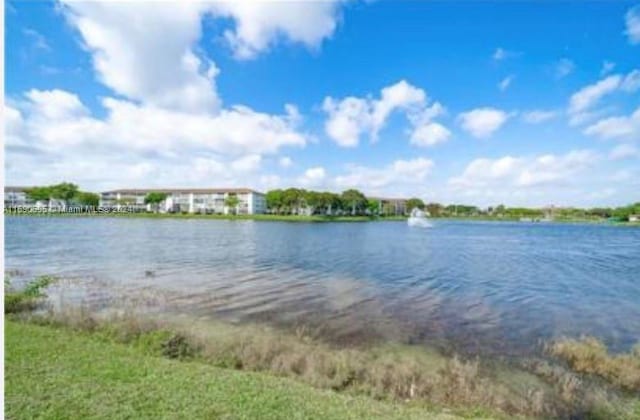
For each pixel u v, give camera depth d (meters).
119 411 5.16
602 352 9.97
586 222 161.50
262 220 113.81
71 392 5.64
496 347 10.98
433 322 13.59
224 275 22.94
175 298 16.02
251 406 5.62
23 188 110.69
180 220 107.50
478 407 6.95
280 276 23.12
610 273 27.17
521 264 31.80
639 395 7.96
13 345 7.67
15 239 43.09
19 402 5.23
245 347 9.09
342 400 6.29
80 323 10.46
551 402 7.48
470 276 24.92
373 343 11.07
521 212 190.75
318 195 134.88
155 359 7.57
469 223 149.12
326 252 37.28
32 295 13.77
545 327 13.31
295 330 12.11
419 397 7.22
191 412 5.27
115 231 59.28
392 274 24.97
